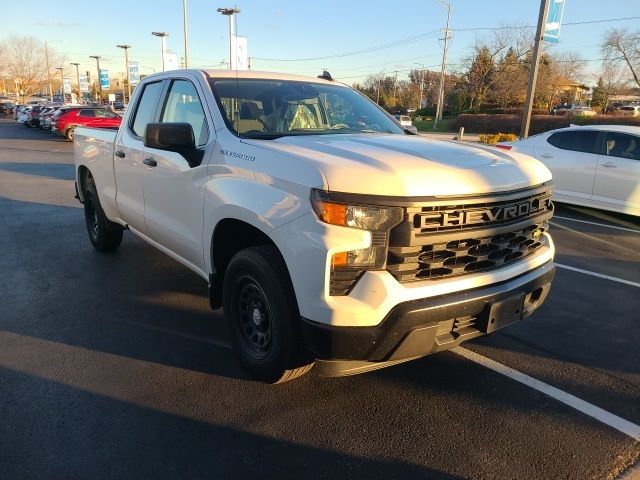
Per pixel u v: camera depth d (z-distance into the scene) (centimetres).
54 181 1274
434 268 281
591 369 379
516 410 326
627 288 554
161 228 433
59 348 394
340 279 268
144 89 492
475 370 374
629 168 861
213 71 419
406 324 272
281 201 288
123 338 412
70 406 320
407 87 9362
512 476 268
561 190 948
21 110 3991
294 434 299
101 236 625
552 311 486
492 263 307
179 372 362
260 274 307
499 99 6359
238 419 311
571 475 269
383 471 271
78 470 266
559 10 1820
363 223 264
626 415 323
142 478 262
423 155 309
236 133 356
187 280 547
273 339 311
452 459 280
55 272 569
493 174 301
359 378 360
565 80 7125
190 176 375
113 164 526
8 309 466
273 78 435
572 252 698
